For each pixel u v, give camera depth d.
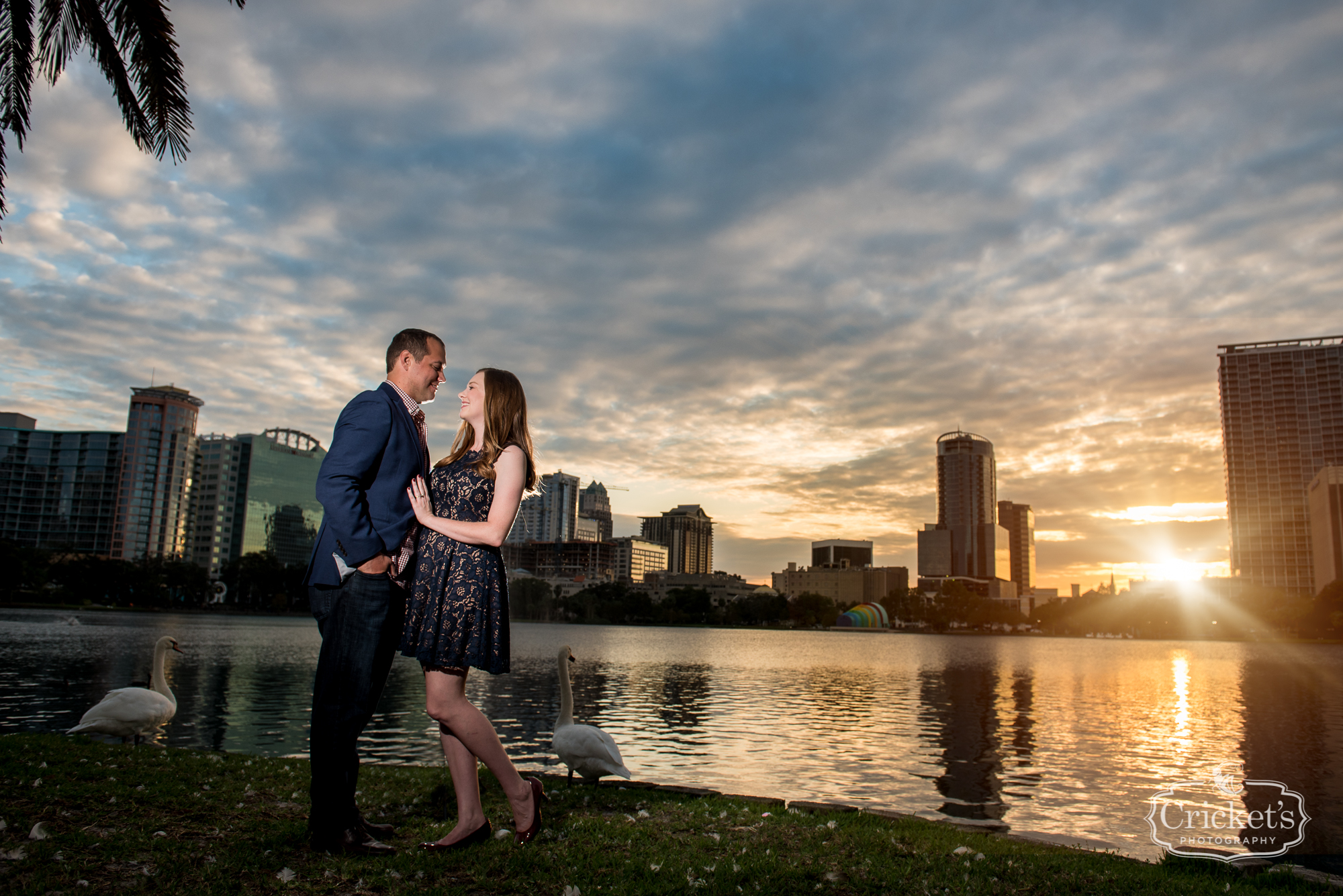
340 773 4.95
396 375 5.34
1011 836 8.05
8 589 137.50
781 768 18.20
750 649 96.25
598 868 5.00
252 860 4.66
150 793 6.36
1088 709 33.00
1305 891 6.17
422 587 5.02
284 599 182.62
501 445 5.26
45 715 21.06
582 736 9.65
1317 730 26.45
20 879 4.20
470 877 4.63
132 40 9.05
